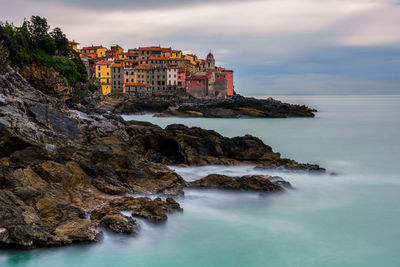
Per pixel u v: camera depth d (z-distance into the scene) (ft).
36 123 142.82
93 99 408.05
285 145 241.55
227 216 107.34
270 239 94.07
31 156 108.58
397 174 161.38
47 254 78.95
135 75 557.74
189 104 484.33
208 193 123.44
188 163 159.22
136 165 128.77
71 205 93.97
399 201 123.85
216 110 453.58
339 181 146.72
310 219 107.04
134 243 86.48
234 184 124.57
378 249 89.92
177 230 97.60
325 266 81.61
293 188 132.98
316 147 233.55
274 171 152.66
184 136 169.48
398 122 399.03
